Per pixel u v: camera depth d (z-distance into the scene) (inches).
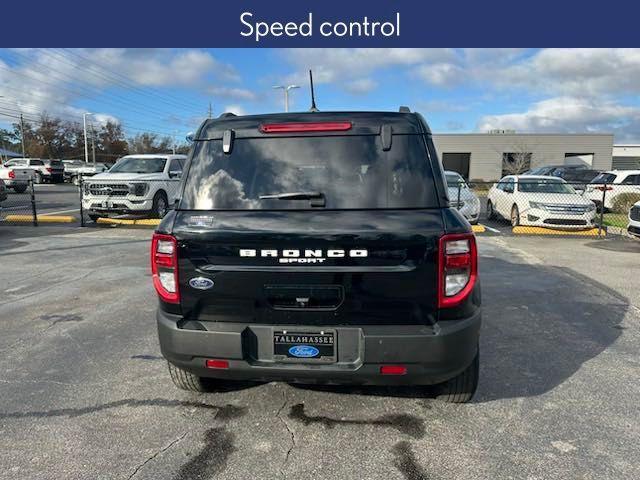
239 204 113.0
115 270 305.4
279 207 111.3
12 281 276.1
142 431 120.4
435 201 109.9
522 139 1814.7
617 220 548.4
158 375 151.9
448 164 1849.2
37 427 122.0
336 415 128.0
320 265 106.9
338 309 108.0
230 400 136.2
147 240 427.2
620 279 281.4
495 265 320.8
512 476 102.5
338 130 115.0
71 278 283.4
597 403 133.6
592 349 173.3
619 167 2235.5
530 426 122.0
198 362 113.7
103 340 182.2
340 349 109.4
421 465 106.7
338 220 107.5
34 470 105.0
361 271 106.3
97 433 119.4
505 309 220.8
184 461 108.4
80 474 103.8
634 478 101.7
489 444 114.3
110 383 146.3
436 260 105.7
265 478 102.6
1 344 178.2
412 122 116.1
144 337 185.3
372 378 109.5
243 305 111.0
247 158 116.6
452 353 107.2
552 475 102.7
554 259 343.3
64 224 535.2
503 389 142.0
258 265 109.0
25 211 666.2
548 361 162.4
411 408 131.3
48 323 202.1
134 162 562.6
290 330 110.0
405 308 107.3
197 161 119.4
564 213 468.8
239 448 113.4
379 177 111.3
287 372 110.0
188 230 111.6
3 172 978.7
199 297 112.4
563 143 1813.5
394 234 105.1
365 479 102.1
